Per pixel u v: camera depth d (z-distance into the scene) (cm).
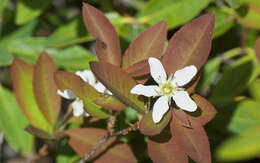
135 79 24
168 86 23
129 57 25
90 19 26
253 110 29
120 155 27
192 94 24
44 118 29
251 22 30
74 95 26
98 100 24
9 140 32
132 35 32
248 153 19
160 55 25
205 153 23
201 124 23
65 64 32
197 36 24
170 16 31
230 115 30
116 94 23
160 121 23
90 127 29
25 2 32
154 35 25
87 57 32
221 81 31
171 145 24
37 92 28
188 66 23
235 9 30
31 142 32
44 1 32
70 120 27
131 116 30
